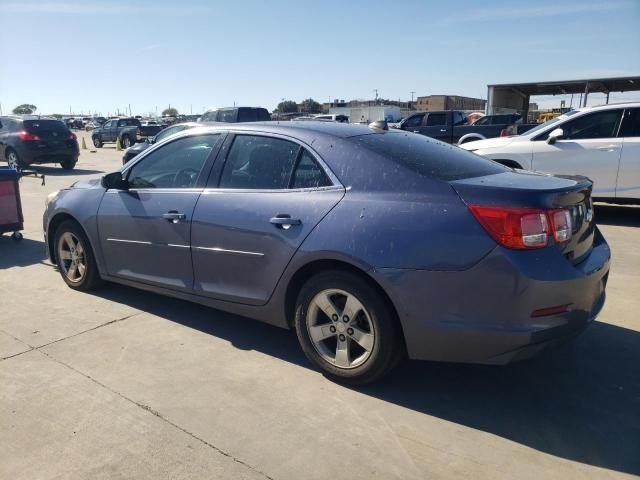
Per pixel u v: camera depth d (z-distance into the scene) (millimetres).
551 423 3016
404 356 3361
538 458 2717
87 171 17281
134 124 31844
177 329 4281
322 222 3299
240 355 3834
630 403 3215
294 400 3240
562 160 8320
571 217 3068
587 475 2590
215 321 4438
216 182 3961
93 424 2994
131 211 4383
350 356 3355
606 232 7602
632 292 5070
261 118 19078
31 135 16234
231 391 3342
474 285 2889
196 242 3945
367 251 3092
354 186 3307
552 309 2875
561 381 3473
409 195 3127
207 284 3977
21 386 3396
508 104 32375
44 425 2988
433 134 20578
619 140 7969
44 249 6902
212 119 19016
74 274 5148
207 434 2902
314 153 3529
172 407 3160
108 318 4496
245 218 3646
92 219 4711
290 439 2863
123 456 2727
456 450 2779
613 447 2801
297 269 3408
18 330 4258
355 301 3223
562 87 31172
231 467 2645
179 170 4246
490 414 3104
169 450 2770
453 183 3078
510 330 2861
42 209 9820
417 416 3086
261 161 3777
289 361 3744
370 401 3236
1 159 16844
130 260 4504
